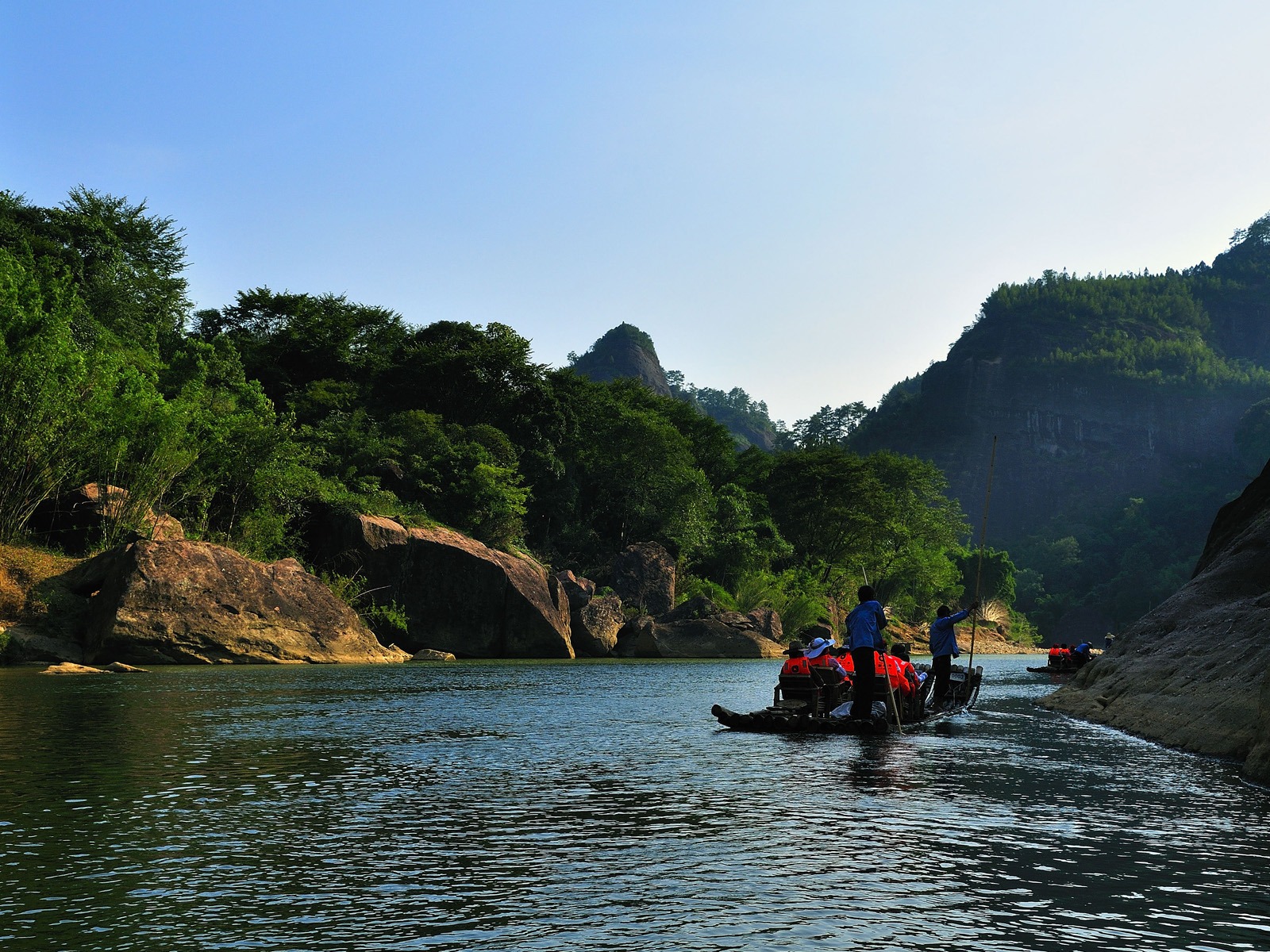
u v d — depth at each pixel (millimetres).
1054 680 32344
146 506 34562
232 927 4438
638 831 6461
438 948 4152
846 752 10758
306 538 42531
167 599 28703
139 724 12758
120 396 34656
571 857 5758
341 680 23078
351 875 5332
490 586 42156
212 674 24625
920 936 4320
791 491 87438
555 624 43500
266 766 9289
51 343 31219
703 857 5762
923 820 6875
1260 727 9453
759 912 4664
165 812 7047
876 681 14047
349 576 40344
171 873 5352
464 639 41656
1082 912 4676
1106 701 16000
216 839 6180
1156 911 4699
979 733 13195
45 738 11273
